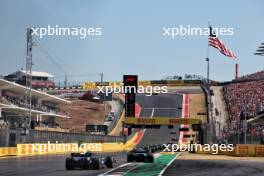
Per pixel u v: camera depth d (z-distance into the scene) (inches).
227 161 2448.3
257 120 3991.1
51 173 1574.8
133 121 4072.3
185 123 4001.0
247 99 7529.5
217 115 7170.3
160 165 2060.8
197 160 2571.4
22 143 3380.9
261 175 1521.9
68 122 7229.3
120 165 2076.8
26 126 4013.3
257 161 2459.4
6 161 2480.3
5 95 4958.2
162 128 7145.7
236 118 6569.9
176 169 1787.6
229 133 4382.4
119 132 7116.1
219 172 1628.9
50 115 5930.1
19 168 1857.8
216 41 4347.9
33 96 5826.8
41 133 3727.9
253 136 3346.5
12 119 4884.4
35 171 1675.7
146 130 7106.3
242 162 2332.7
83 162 1754.4
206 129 3873.0
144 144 6240.2
